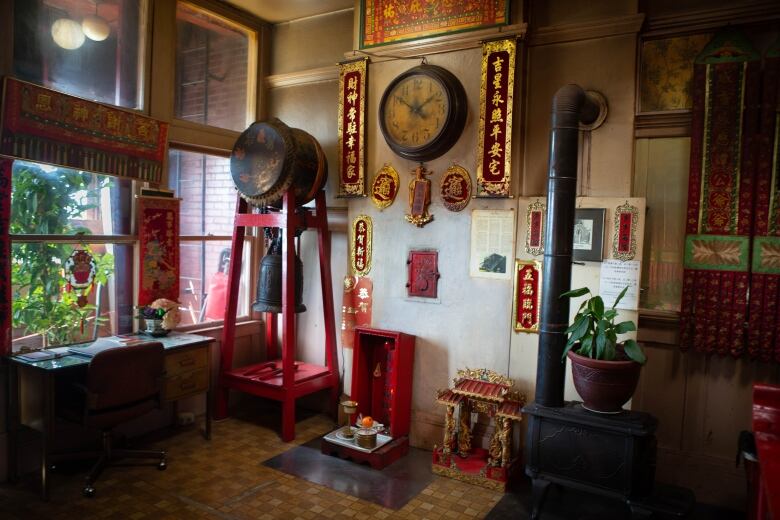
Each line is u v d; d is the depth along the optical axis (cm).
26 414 301
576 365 275
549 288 291
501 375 343
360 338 388
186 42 406
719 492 308
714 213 301
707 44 304
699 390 315
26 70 314
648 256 329
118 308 370
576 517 288
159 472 326
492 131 344
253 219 392
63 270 338
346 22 426
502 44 339
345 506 292
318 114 438
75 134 325
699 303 305
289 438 379
